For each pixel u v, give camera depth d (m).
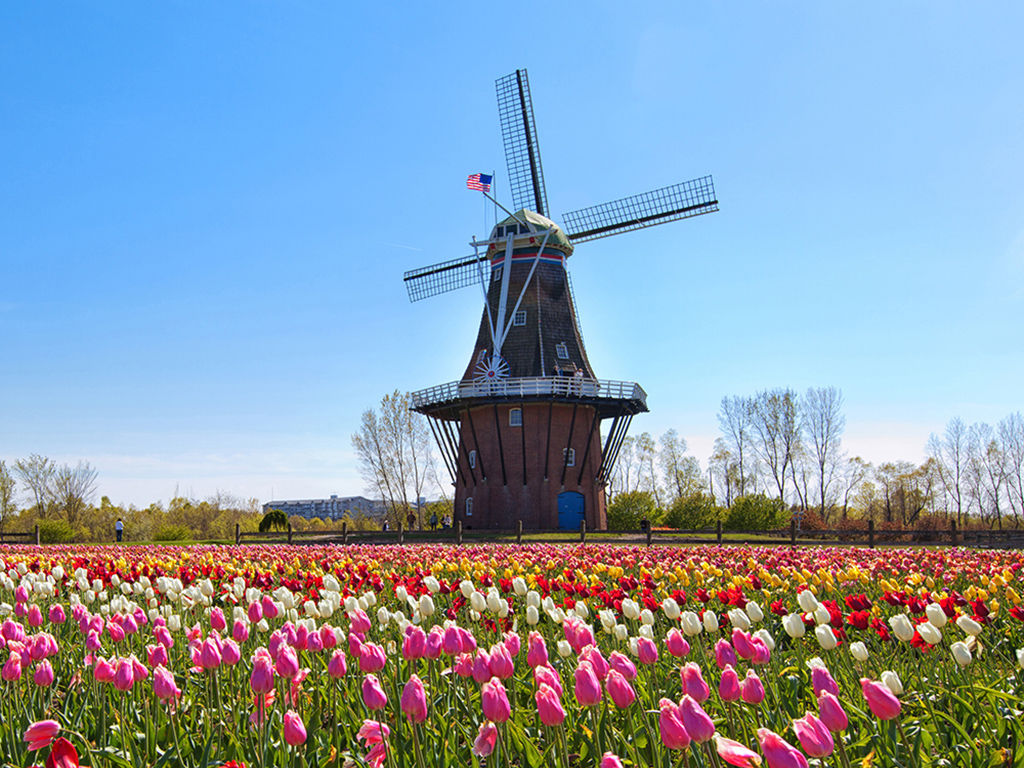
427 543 28.05
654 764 3.67
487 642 6.61
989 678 5.33
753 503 46.53
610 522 50.34
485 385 40.31
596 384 40.69
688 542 25.72
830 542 27.33
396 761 3.96
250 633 6.55
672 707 2.92
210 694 4.68
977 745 3.97
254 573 11.35
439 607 8.99
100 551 21.36
